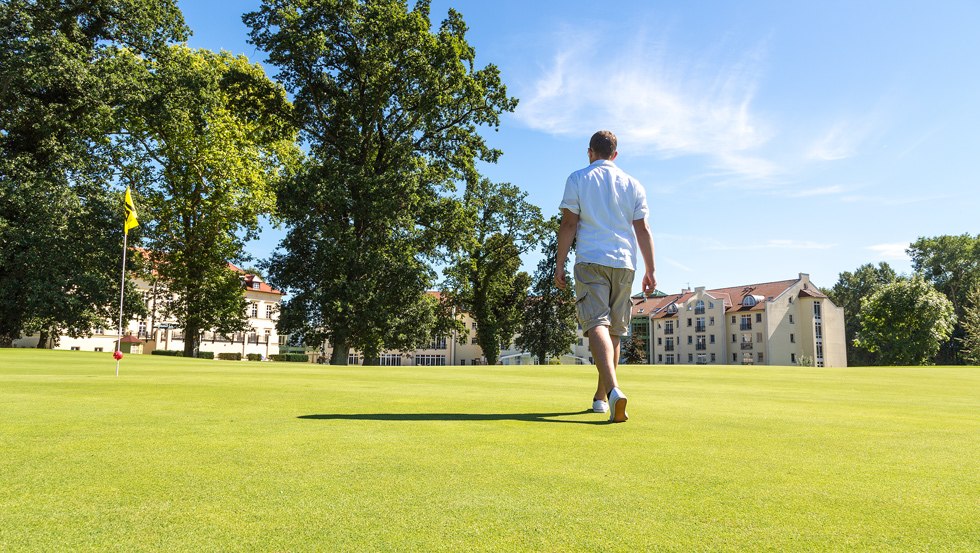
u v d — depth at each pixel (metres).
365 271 28.72
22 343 50.81
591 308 3.87
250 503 1.63
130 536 1.36
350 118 29.77
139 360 13.82
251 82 28.97
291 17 27.38
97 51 26.92
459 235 31.64
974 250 79.06
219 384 5.36
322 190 28.33
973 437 2.83
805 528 1.47
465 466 2.09
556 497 1.72
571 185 4.04
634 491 1.79
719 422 3.27
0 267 26.16
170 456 2.19
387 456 2.24
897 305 63.06
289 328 31.08
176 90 28.42
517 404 4.12
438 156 31.45
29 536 1.35
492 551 1.30
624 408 3.20
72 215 27.33
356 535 1.39
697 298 87.62
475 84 28.19
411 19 27.17
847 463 2.21
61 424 2.87
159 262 32.34
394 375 7.72
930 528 1.48
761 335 80.25
